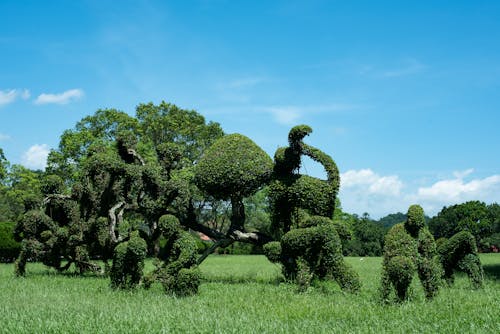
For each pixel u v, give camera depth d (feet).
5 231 84.58
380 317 25.66
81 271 54.49
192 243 37.09
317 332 21.77
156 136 120.67
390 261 30.60
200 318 24.47
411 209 32.89
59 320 23.85
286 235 38.42
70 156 106.83
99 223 49.90
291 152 43.60
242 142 45.34
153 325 23.02
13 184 118.93
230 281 48.73
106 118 114.11
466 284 45.55
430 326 22.81
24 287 40.14
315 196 42.93
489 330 21.54
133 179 47.91
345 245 156.66
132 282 37.73
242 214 47.21
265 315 26.25
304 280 37.47
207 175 44.78
